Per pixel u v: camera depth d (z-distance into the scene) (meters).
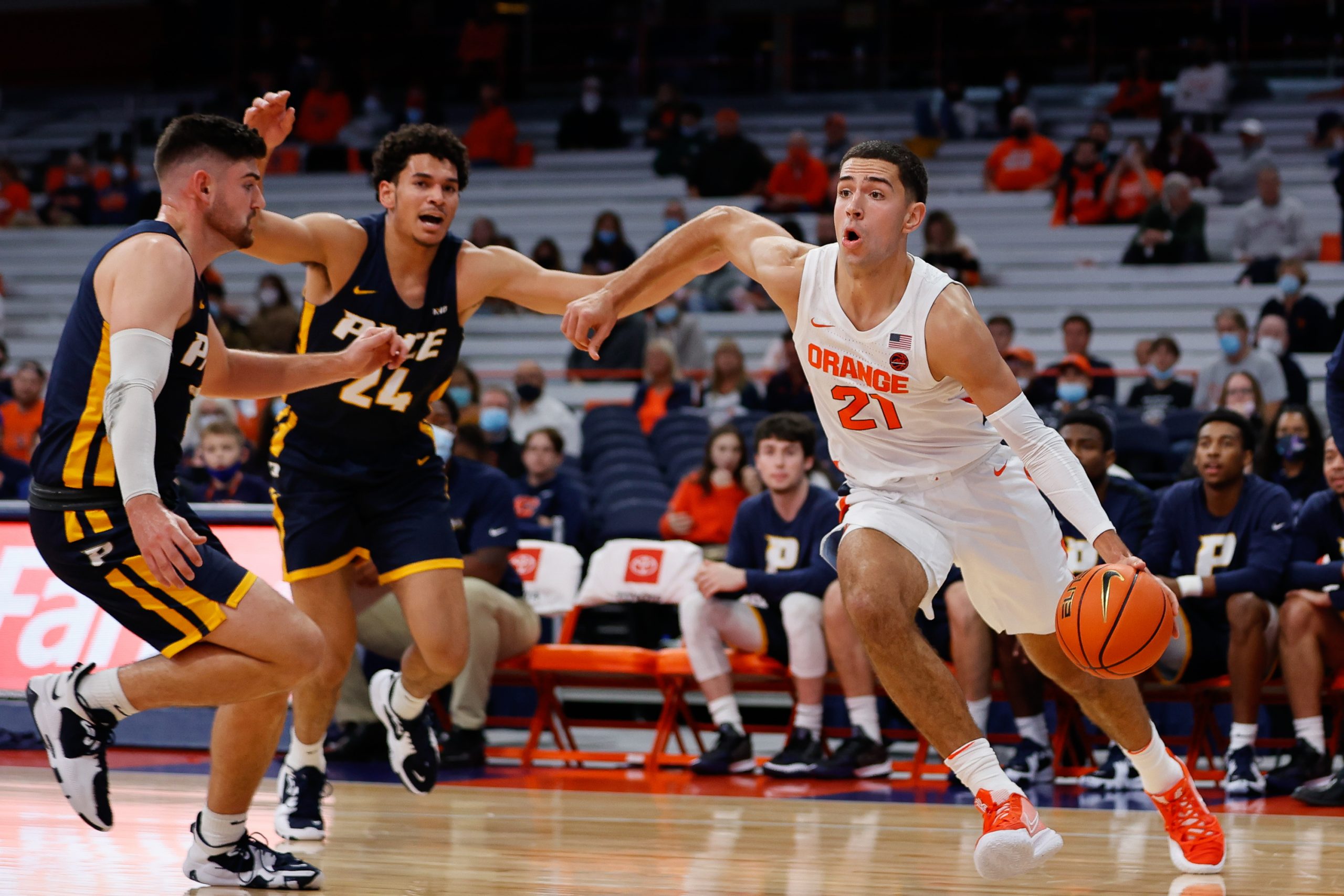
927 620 9.12
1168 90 25.08
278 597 4.76
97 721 4.73
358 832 6.29
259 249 5.83
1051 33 25.81
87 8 32.31
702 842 6.09
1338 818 7.09
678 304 18.08
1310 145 22.31
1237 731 8.20
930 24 26.53
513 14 29.06
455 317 6.27
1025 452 4.80
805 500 9.13
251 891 4.89
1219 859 5.43
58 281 23.12
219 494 11.45
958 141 24.03
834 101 26.52
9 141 28.25
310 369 5.41
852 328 4.89
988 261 20.52
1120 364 18.27
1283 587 8.45
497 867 5.41
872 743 8.68
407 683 6.44
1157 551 8.87
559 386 17.48
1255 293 18.28
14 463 12.70
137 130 27.69
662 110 24.64
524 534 11.45
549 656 9.23
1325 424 14.60
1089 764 9.12
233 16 29.17
